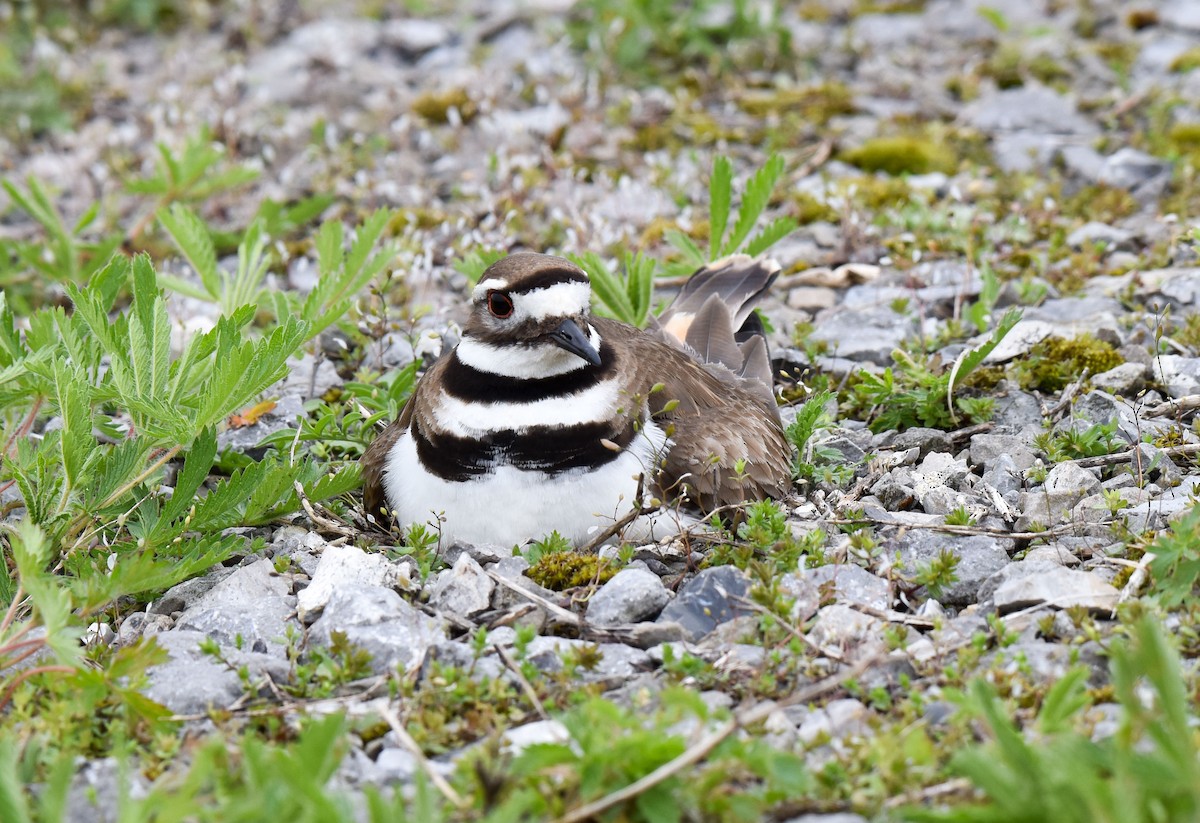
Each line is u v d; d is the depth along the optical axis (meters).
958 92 21.11
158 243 17.95
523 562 10.52
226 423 12.98
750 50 22.33
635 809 7.62
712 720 8.30
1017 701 8.59
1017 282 15.46
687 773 7.81
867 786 7.80
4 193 19.56
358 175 18.22
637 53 21.55
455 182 19.08
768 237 14.79
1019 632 9.36
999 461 11.81
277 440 12.61
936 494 11.41
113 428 11.76
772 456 11.62
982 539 10.48
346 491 11.77
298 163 19.80
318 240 14.22
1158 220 16.84
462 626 9.88
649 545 10.73
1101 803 6.73
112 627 10.39
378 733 8.80
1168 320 14.31
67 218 18.89
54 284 16.89
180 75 22.36
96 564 10.32
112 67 23.00
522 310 10.55
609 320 12.30
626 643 9.66
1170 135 19.14
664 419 11.32
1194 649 8.97
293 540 11.32
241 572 10.62
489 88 20.42
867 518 11.05
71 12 24.44
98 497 10.76
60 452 10.65
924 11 23.75
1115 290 15.22
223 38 23.80
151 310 11.21
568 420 10.62
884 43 22.69
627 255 14.20
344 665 9.34
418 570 10.66
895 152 19.02
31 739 8.47
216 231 17.66
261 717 8.87
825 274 16.11
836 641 9.34
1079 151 18.77
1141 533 10.47
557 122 19.77
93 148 20.30
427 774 8.00
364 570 10.42
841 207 16.67
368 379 13.85
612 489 10.73
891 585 9.88
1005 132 19.77
